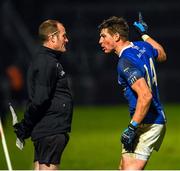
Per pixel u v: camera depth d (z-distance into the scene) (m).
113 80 102.56
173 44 108.50
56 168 22.39
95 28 107.31
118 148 44.19
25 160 38.28
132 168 22.20
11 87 82.62
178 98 103.44
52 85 21.91
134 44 22.64
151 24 110.31
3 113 59.03
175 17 110.31
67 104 22.20
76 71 102.00
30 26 105.38
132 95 21.86
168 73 104.44
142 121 22.22
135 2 110.56
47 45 22.12
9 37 102.31
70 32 106.56
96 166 36.41
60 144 22.17
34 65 22.00
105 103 101.75
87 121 66.19
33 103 21.75
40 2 107.81
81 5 109.12
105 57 103.94
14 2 105.38
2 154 41.06
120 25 22.23
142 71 21.88
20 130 22.41
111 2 110.25
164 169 35.09
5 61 98.56
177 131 55.25
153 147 22.48
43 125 22.09
